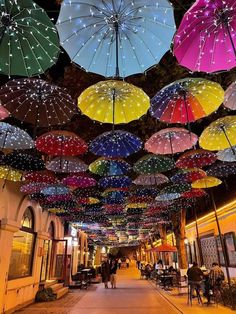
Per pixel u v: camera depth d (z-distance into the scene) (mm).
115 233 34906
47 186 10141
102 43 3723
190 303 12867
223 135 6508
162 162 8891
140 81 7145
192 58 3650
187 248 24656
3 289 10281
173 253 31625
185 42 3514
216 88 4727
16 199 11406
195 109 5191
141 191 12547
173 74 6965
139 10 3432
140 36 3650
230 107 5293
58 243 19984
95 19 3541
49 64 3875
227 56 3629
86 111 5070
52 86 4883
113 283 21594
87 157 11711
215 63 3680
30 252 13953
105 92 4680
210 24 3434
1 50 3729
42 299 14125
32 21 3508
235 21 3410
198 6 3236
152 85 7246
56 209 15922
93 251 44000
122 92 4684
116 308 12320
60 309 12086
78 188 12094
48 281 16484
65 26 3504
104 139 6773
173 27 3438
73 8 3418
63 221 21344
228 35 3523
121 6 3410
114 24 3582
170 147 7309
